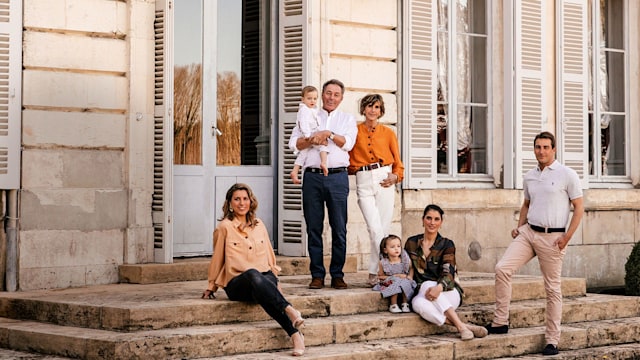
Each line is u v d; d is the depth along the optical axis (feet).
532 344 27.07
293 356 23.00
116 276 29.37
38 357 22.50
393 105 35.12
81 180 28.81
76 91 28.76
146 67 29.96
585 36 40.09
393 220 34.65
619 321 30.17
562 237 26.48
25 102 27.94
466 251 36.45
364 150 28.76
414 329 26.35
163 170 29.91
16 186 27.63
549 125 39.29
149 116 30.01
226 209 25.16
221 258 24.75
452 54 37.55
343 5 33.76
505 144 38.04
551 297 26.84
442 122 37.22
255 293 23.49
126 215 29.63
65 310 24.23
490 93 38.32
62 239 28.32
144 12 29.94
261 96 33.78
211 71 32.55
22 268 27.61
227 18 33.14
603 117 41.98
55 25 28.40
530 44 38.37
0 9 27.63
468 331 25.85
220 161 32.83
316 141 26.94
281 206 33.09
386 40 34.91
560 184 26.45
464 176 37.47
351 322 25.13
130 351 21.63
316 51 33.01
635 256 36.76
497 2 38.42
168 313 23.36
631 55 42.39
